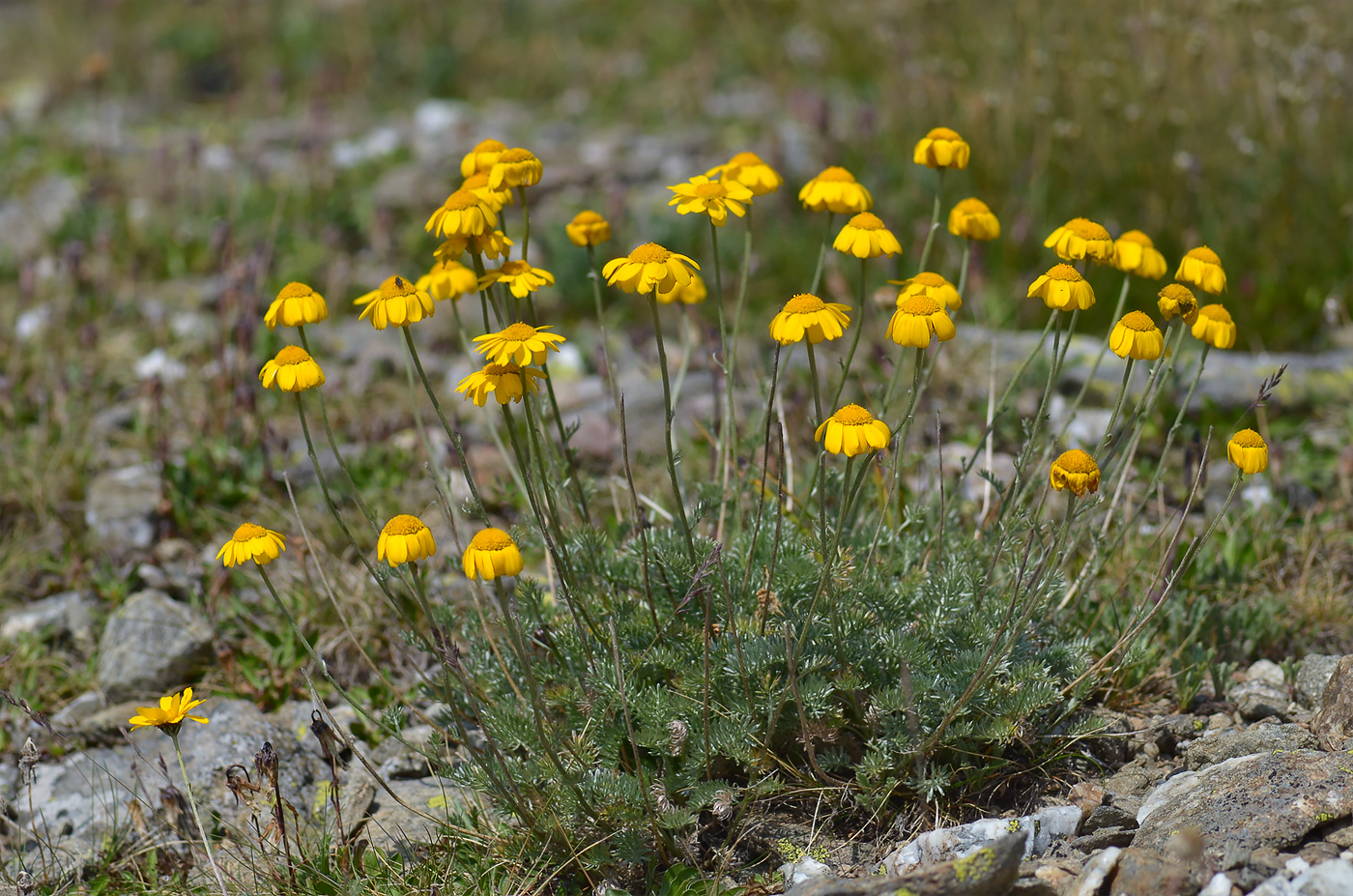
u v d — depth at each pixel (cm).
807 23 1023
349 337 652
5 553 476
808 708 316
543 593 372
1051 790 328
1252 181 649
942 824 317
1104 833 298
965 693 303
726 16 1205
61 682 422
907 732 314
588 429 524
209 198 798
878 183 714
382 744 379
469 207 313
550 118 1058
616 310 688
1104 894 274
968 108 720
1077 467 297
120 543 479
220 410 544
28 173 864
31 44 1279
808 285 670
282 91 1152
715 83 1066
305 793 361
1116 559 420
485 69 1191
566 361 618
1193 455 442
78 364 608
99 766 372
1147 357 317
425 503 491
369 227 765
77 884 332
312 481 520
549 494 333
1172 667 379
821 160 748
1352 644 395
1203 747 337
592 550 354
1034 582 305
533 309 339
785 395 497
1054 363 332
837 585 327
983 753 333
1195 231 629
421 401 584
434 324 660
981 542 372
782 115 917
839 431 280
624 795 306
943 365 561
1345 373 554
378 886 315
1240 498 476
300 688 408
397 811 346
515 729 318
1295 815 281
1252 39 694
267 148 940
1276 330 605
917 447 495
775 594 325
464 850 323
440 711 356
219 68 1215
